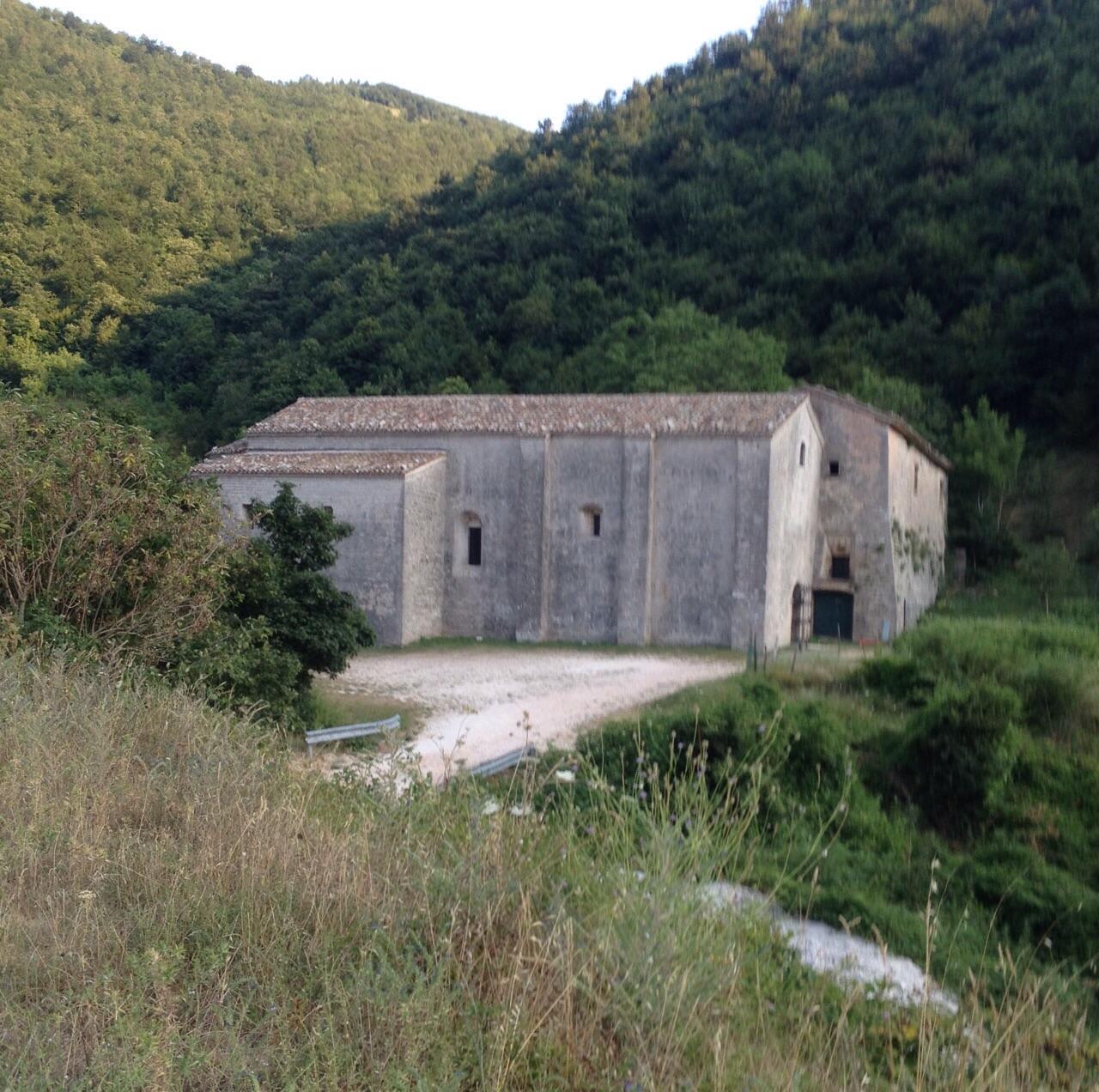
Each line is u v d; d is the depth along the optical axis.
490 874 5.57
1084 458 39.59
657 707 18.03
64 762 6.75
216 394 54.50
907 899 11.17
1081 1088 5.48
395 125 114.38
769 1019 5.40
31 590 11.47
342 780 8.25
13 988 4.16
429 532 28.47
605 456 27.86
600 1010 4.50
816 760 13.59
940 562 35.84
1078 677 16.55
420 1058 4.02
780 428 26.92
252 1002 4.29
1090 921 10.94
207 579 12.91
